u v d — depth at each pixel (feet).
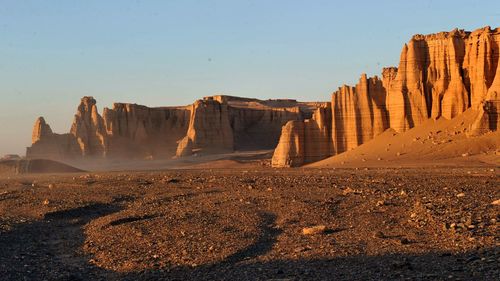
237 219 139.23
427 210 131.23
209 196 186.70
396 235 111.65
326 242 109.40
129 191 219.20
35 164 441.68
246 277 89.56
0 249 123.24
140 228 135.03
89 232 139.23
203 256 105.40
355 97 355.15
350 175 246.27
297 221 133.49
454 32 330.34
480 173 225.56
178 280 91.40
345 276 85.40
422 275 82.17
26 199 201.98
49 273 101.45
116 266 104.12
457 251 94.32
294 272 89.97
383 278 82.69
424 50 338.13
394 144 322.55
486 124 299.99
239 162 501.15
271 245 112.16
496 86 302.66
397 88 341.41
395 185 195.62
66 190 231.30
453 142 300.81
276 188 202.49
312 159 359.66
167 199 186.70
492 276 78.95
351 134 353.72
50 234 141.28
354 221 129.39
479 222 114.73
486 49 311.27
